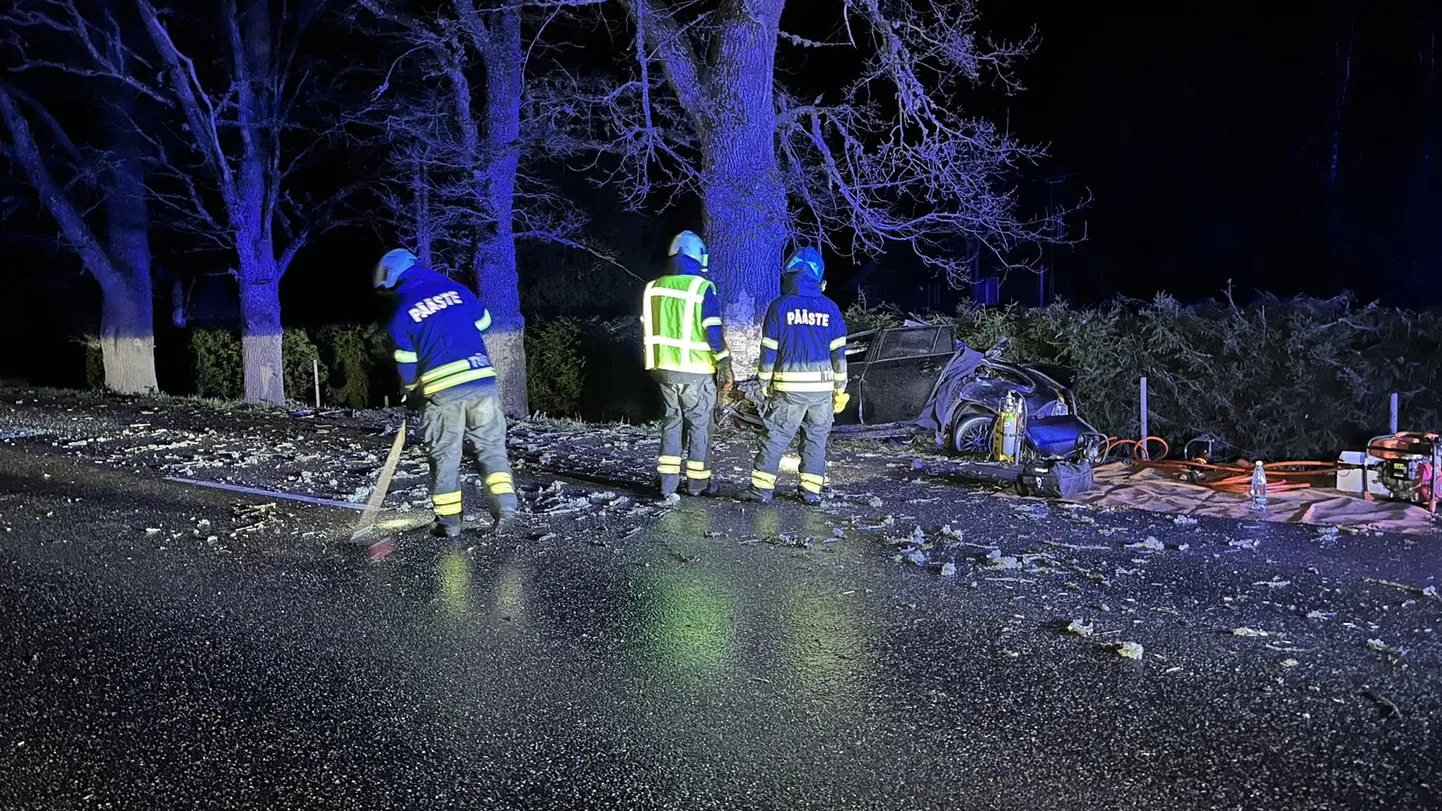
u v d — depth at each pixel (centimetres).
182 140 2214
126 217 2114
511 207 1773
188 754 397
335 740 409
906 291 2575
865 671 476
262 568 642
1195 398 1296
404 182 2027
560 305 2512
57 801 363
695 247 849
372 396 2216
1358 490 853
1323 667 477
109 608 564
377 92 1825
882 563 654
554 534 727
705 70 1330
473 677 471
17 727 419
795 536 722
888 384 1206
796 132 1526
